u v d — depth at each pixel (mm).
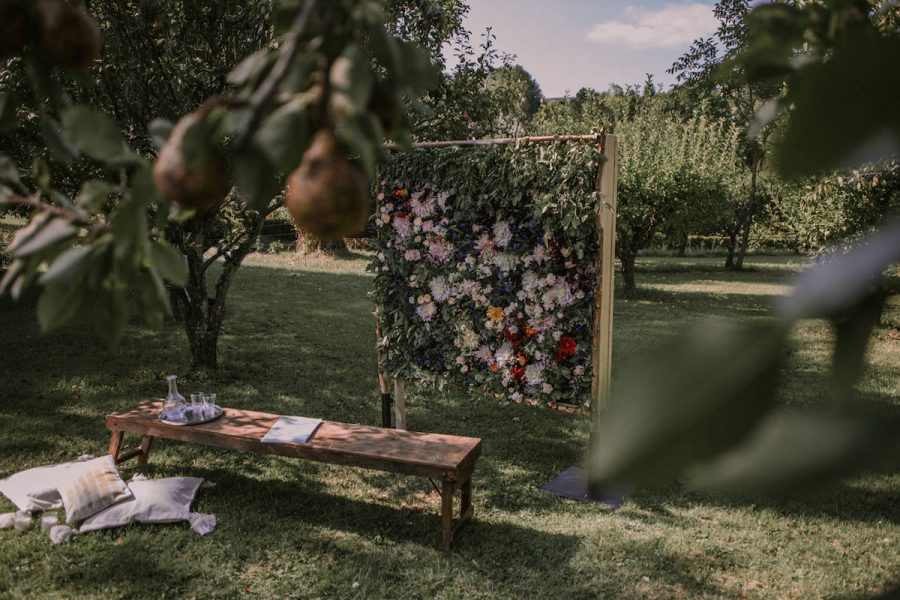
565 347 4832
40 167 440
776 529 4512
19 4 411
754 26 236
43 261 422
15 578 3898
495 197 4902
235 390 7359
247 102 321
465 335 5258
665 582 3947
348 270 17109
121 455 5324
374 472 5434
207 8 6305
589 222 4555
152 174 351
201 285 7699
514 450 5930
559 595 3832
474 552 4266
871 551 4219
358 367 8461
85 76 445
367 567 4070
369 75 311
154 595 3768
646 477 187
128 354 8508
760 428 185
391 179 5449
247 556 4180
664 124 14695
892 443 178
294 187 312
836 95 197
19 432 5961
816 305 192
